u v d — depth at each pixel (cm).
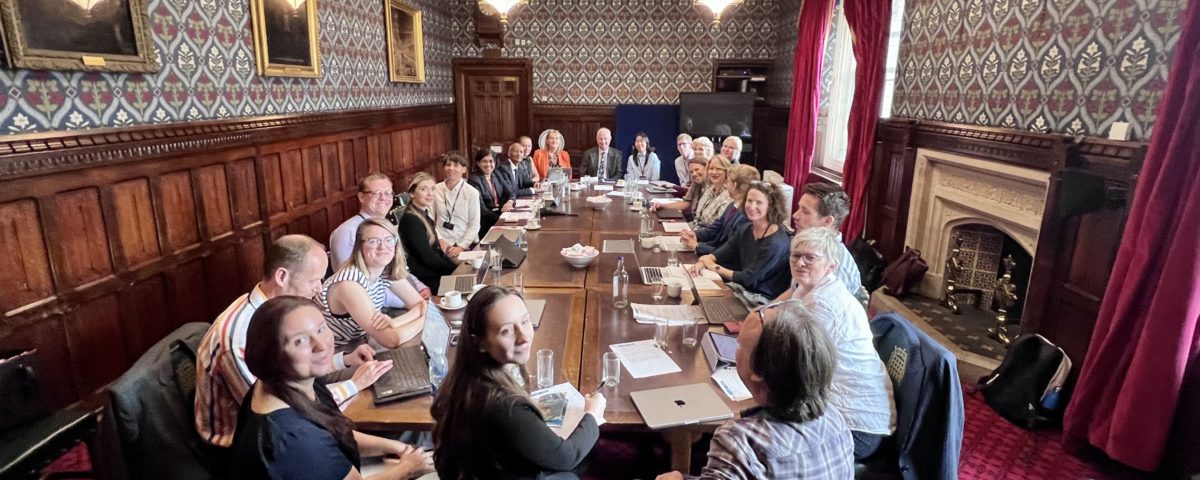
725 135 773
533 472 140
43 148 248
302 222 465
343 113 516
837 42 646
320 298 212
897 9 499
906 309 408
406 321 224
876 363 193
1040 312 309
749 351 132
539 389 183
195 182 342
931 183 421
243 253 390
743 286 290
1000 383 302
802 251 194
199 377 173
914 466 187
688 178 645
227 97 376
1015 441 276
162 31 319
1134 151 252
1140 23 255
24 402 204
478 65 809
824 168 675
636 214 470
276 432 138
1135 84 259
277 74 423
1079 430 261
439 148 779
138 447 158
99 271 282
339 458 149
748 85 818
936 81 417
